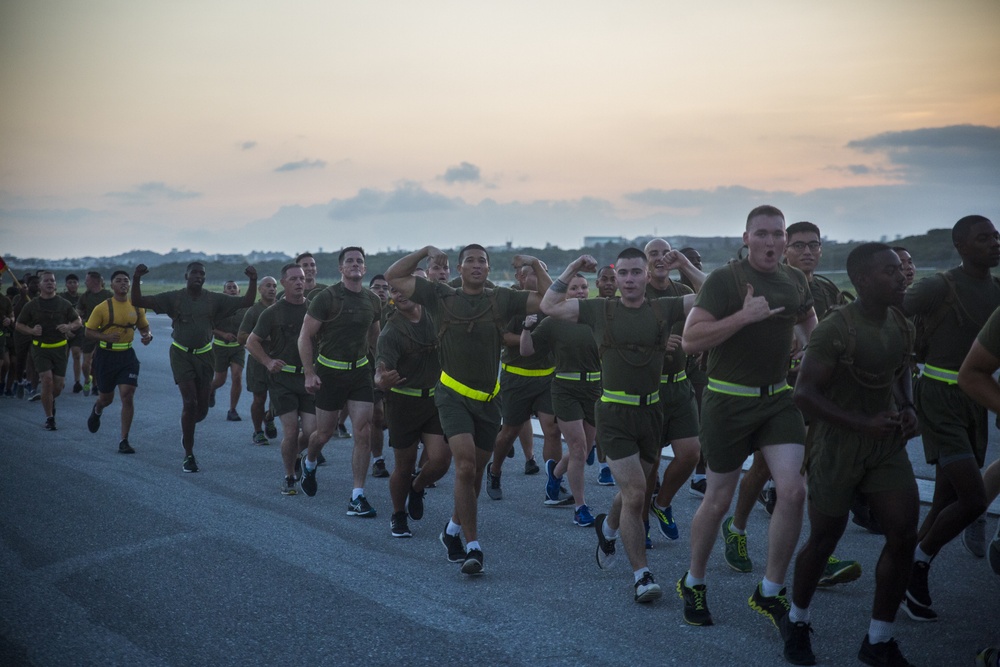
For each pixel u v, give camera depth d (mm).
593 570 6027
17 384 15867
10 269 16234
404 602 5422
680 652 4598
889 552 4270
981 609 5164
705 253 77125
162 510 7719
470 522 5949
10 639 4906
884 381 4359
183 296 9703
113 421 12891
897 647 4359
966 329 5348
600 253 79375
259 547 6609
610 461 5535
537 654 4609
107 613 5293
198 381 9664
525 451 9172
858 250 4355
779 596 4738
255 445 10977
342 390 7816
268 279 11031
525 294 6227
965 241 5363
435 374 6797
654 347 5520
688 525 7102
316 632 4965
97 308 10562
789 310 4781
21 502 8008
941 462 5242
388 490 8562
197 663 4578
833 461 4316
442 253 6137
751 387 4805
